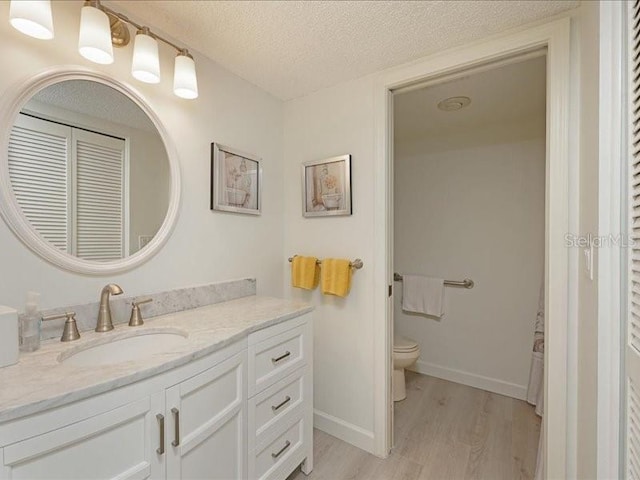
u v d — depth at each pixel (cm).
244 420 119
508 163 246
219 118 167
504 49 139
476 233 260
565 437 127
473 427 200
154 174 137
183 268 149
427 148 283
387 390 174
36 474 67
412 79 163
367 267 179
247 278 183
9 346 84
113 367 84
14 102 99
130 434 82
